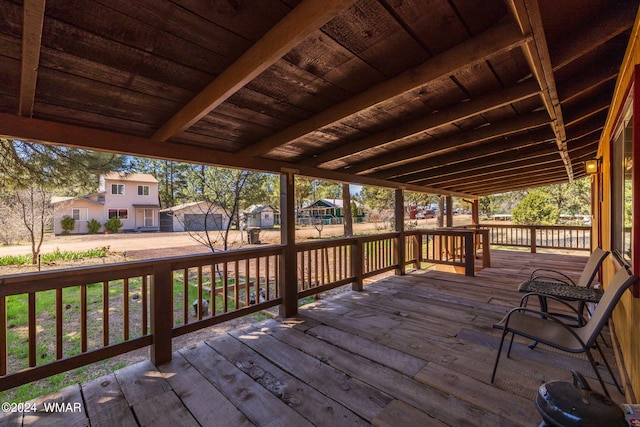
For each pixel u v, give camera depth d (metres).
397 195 5.84
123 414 1.86
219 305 4.98
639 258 1.73
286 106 2.47
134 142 2.46
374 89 2.19
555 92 2.19
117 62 1.71
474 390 2.04
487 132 3.29
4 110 2.00
